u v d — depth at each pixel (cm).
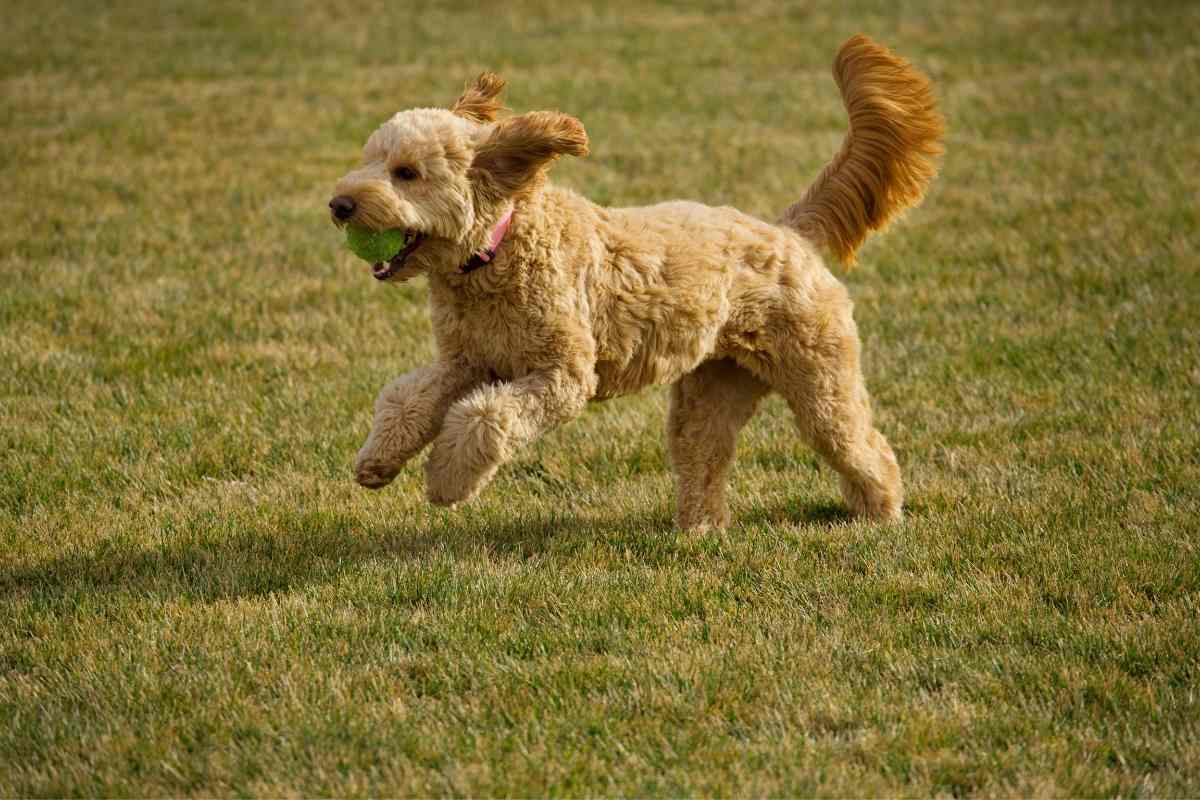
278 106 2455
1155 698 720
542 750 678
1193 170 1961
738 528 1011
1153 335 1362
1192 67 2564
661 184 1980
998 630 806
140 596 864
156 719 711
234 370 1318
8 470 1078
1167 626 795
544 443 1174
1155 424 1153
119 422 1181
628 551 946
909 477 1100
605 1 3462
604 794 647
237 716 711
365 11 3353
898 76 1034
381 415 862
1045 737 687
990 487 1057
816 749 680
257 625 820
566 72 2712
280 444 1147
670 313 909
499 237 851
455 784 646
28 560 926
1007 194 1912
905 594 864
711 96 2527
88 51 2894
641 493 1083
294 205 1902
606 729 697
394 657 780
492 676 755
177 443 1146
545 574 895
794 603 855
